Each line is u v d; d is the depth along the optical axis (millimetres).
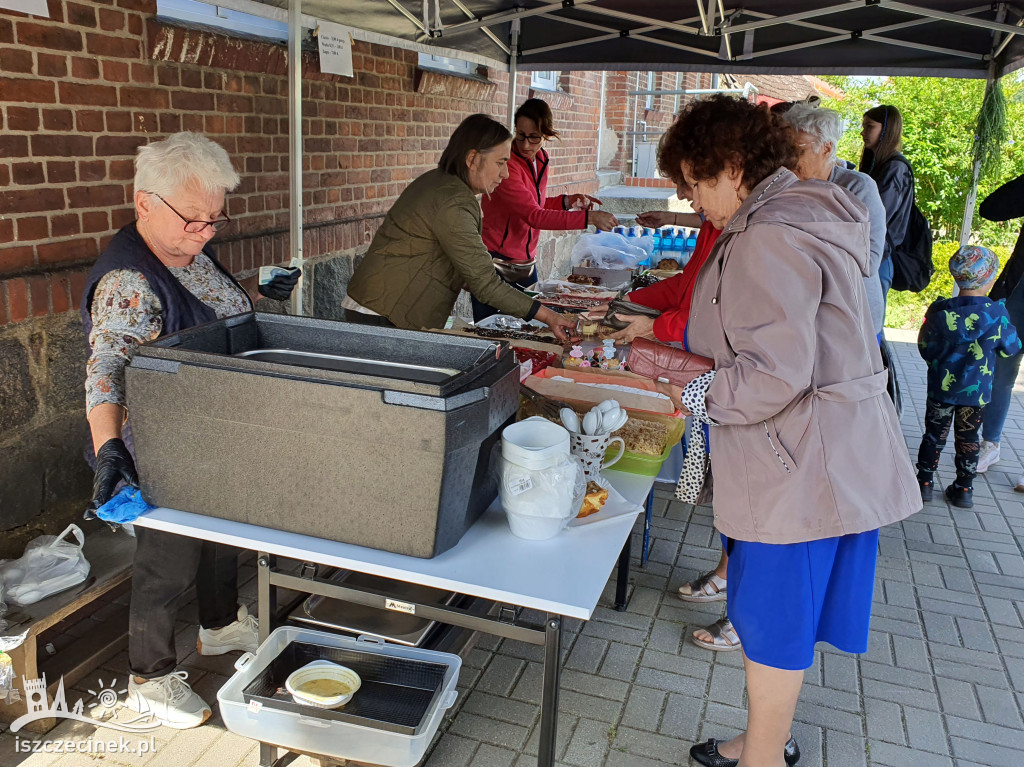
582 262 5578
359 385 1671
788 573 1883
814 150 3135
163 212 2107
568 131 8922
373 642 2121
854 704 2750
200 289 2352
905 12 4336
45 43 2760
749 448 1848
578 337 3594
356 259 4941
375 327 2090
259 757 2312
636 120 11016
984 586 3568
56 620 2395
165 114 3318
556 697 1873
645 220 5188
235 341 2121
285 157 4137
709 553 3729
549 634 1821
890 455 1878
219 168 2115
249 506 1846
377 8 4094
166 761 2320
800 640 1907
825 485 1812
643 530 3793
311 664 2043
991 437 4879
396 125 5262
